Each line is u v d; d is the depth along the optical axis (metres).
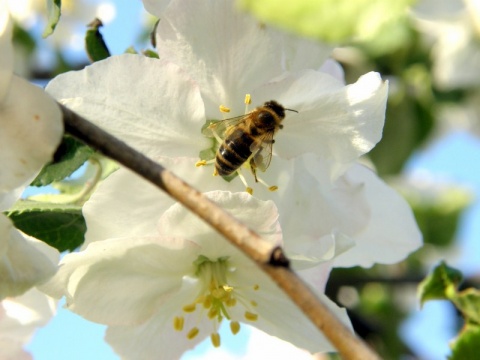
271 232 0.29
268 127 0.30
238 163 0.30
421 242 0.33
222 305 0.31
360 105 0.30
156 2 0.30
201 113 0.30
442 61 0.43
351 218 0.31
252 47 0.30
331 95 0.30
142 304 0.30
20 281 0.28
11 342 0.31
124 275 0.30
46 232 0.31
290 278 0.25
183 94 0.30
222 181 0.31
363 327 0.42
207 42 0.30
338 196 0.31
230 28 0.30
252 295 0.31
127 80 0.30
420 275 0.43
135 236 0.30
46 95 0.26
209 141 0.30
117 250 0.29
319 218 0.31
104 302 0.30
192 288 0.31
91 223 0.30
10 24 0.26
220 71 0.30
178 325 0.31
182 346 0.31
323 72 0.31
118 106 0.30
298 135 0.30
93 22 0.32
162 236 0.30
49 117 0.26
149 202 0.30
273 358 0.38
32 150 0.26
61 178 0.30
